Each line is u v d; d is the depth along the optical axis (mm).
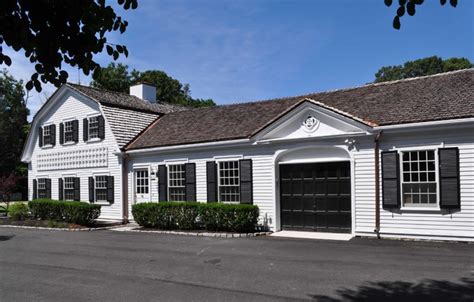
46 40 4121
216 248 12820
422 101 14055
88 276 9617
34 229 19500
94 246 13977
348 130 14188
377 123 13562
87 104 22906
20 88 55281
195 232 16250
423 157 13141
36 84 4344
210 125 19359
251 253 11820
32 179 25953
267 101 20062
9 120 54062
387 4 4539
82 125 23141
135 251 12766
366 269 9383
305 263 10242
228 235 15164
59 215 21125
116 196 21266
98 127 22156
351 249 11859
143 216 18266
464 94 13414
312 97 18297
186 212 17141
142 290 8266
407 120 13008
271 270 9633
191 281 8867
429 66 53500
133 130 22531
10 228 20172
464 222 12289
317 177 15281
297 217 15688
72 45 4262
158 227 18250
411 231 13117
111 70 46688
